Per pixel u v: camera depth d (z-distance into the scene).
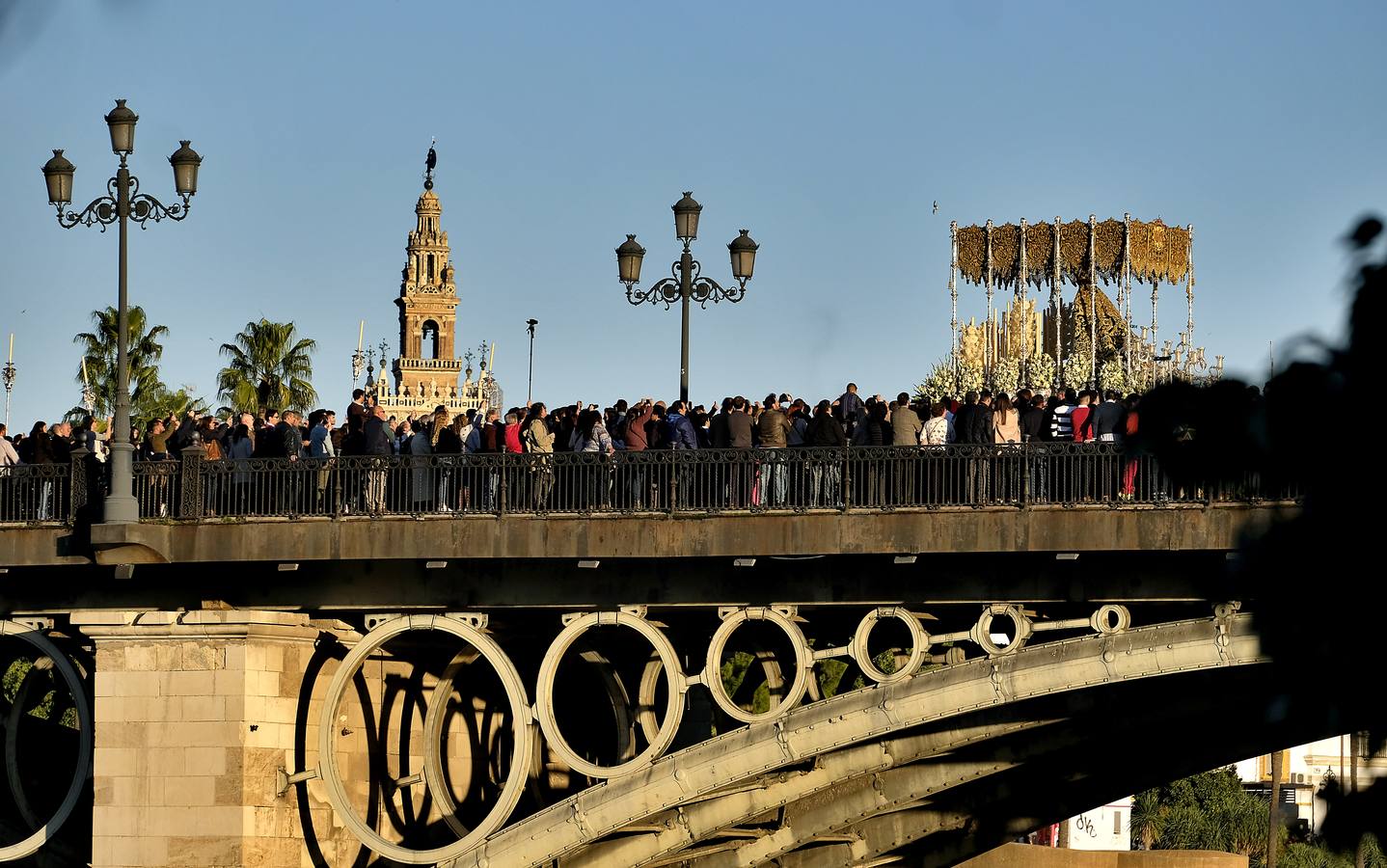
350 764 64.00
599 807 58.19
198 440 64.12
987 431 56.97
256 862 60.00
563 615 58.72
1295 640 22.48
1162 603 54.41
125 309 61.53
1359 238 21.19
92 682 68.31
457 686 70.25
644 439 60.22
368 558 58.78
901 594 56.41
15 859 64.25
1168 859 106.31
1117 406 56.22
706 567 57.88
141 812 60.66
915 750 60.75
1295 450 21.44
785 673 70.56
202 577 61.50
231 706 60.22
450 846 59.22
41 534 61.59
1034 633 58.00
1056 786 72.06
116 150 62.56
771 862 73.38
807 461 55.97
